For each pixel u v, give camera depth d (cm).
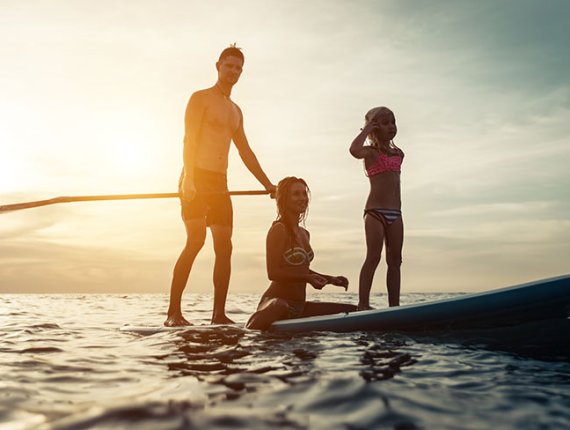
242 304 941
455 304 306
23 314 648
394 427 136
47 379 209
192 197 470
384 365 225
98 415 146
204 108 482
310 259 407
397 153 466
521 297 287
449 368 217
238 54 495
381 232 451
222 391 176
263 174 531
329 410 151
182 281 468
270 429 134
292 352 263
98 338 354
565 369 215
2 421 146
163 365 238
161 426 136
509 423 141
